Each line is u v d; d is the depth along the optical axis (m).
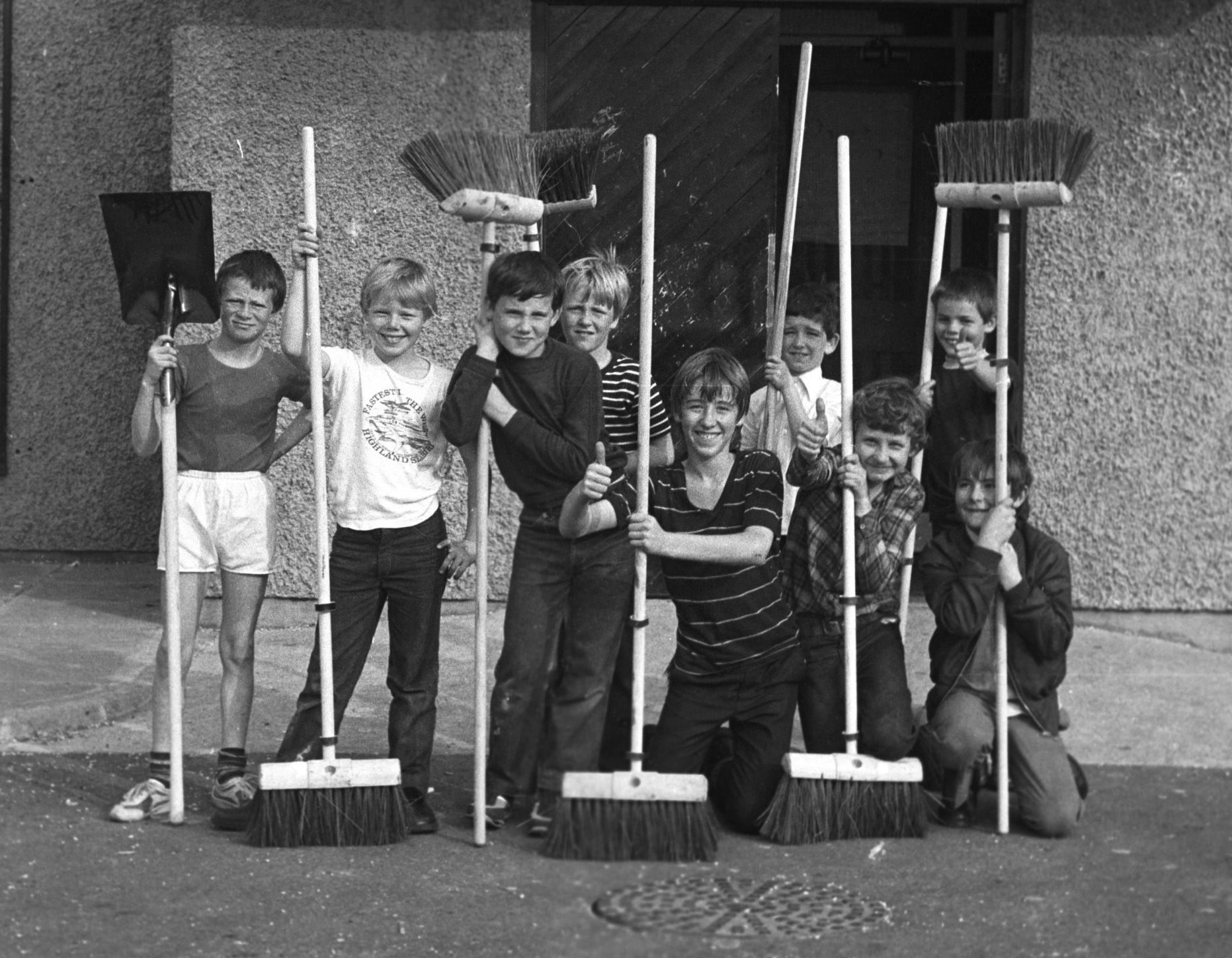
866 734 4.56
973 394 5.14
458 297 6.87
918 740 4.64
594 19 6.89
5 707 5.28
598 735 4.38
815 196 7.06
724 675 4.50
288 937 3.72
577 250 7.00
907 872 4.19
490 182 4.35
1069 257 6.85
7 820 4.45
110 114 7.88
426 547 4.62
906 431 4.61
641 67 6.93
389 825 4.36
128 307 4.61
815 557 4.64
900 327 7.10
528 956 3.63
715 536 4.44
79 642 6.32
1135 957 3.66
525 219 4.42
